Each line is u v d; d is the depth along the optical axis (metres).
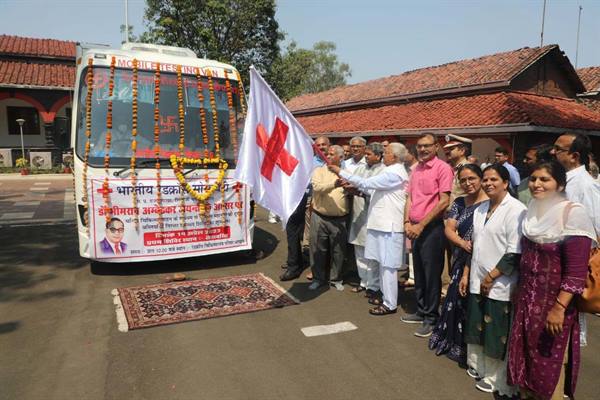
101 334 4.09
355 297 5.29
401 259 4.68
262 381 3.39
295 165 4.71
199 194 5.87
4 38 23.16
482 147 12.09
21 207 11.34
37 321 4.36
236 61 22.25
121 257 5.57
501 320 3.21
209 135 6.19
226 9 20.77
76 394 3.17
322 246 5.46
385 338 4.20
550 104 13.02
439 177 4.24
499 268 3.16
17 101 21.41
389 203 4.59
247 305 4.86
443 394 3.28
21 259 6.50
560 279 2.80
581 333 3.33
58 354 3.72
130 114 5.84
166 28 20.50
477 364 3.45
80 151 5.56
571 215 2.74
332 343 4.06
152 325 4.28
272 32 22.56
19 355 3.70
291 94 26.91
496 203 3.33
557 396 2.90
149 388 3.26
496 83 13.20
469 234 3.61
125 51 6.09
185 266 6.29
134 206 5.56
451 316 3.81
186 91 6.20
